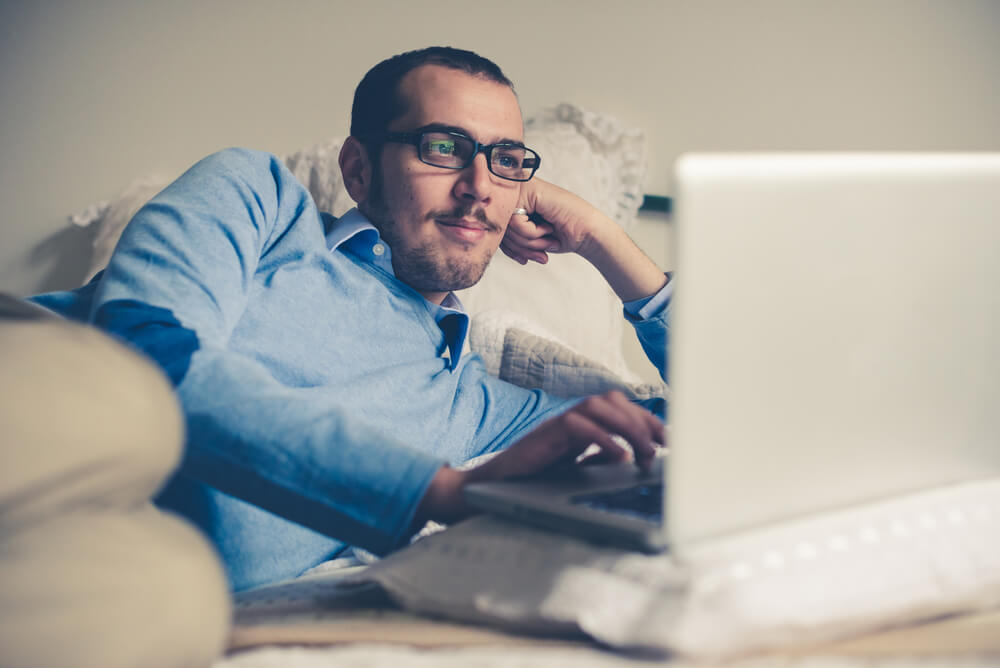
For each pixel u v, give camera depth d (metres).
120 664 0.40
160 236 0.85
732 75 2.25
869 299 0.56
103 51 2.25
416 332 1.13
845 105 2.26
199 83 2.24
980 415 0.63
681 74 2.25
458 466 1.09
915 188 0.57
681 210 0.48
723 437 0.51
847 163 0.54
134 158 2.25
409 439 1.04
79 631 0.39
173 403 0.48
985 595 0.58
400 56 1.17
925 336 0.59
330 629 0.58
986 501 0.63
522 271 1.70
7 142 2.28
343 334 1.04
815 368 0.54
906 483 0.61
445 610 0.60
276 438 0.66
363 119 1.18
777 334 0.52
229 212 0.94
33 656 0.38
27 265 2.26
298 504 0.67
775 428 0.53
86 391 0.42
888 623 0.54
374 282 1.11
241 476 0.66
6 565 0.38
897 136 2.26
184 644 0.43
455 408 1.15
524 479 0.69
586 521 0.57
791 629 0.50
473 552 0.62
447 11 2.22
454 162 1.12
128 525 0.44
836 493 0.57
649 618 0.50
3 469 0.39
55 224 2.27
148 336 0.71
